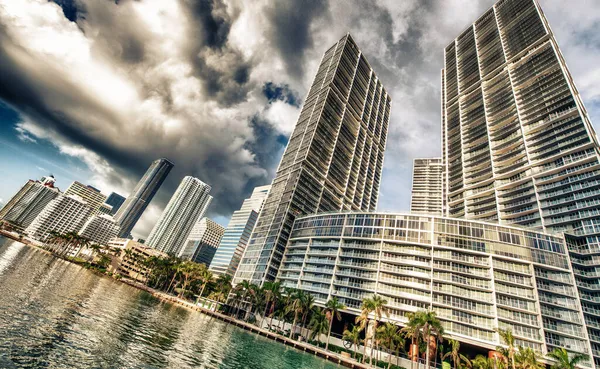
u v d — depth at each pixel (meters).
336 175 151.12
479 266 74.94
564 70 109.25
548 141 100.19
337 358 55.75
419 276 77.81
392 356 64.31
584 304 70.06
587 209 81.62
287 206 122.56
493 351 63.25
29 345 21.53
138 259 179.00
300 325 82.19
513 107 118.81
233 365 31.61
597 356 62.19
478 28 168.38
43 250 181.12
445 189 134.25
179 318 60.78
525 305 68.44
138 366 23.11
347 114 171.50
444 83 174.62
